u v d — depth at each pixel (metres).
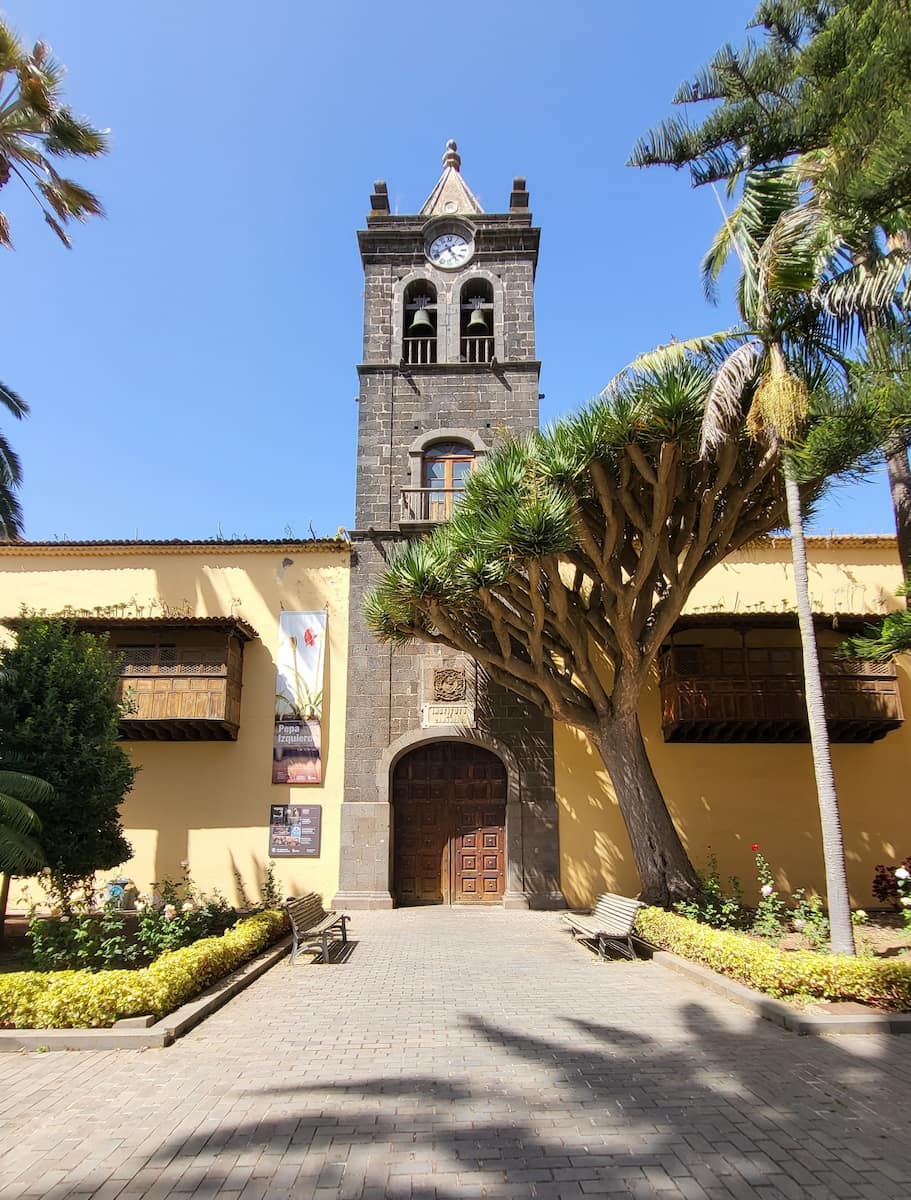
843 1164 4.42
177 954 8.46
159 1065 6.20
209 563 17.09
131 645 15.98
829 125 10.10
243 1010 7.93
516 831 15.63
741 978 8.38
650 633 12.77
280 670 16.42
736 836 15.52
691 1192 4.12
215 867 15.47
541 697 13.85
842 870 8.98
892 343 9.10
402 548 14.04
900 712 14.79
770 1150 4.60
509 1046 6.63
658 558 12.53
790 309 10.34
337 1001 8.27
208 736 15.85
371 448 17.88
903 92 8.74
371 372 18.38
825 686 14.91
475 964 10.16
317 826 15.65
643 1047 6.57
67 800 10.43
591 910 15.11
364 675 16.41
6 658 11.27
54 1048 6.66
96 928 9.91
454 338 18.77
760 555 16.92
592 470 11.23
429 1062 6.21
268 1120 5.06
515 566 11.90
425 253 19.28
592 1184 4.20
